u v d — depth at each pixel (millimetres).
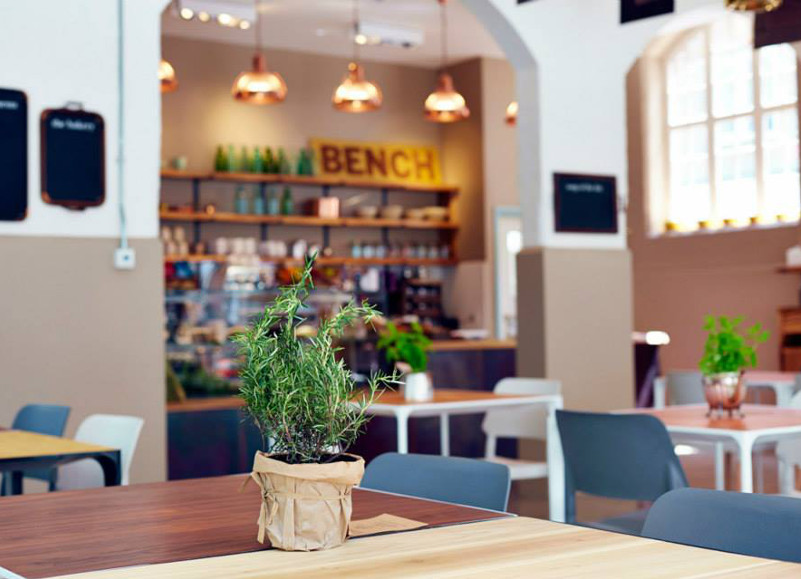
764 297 10406
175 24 9750
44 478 3912
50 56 4852
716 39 10953
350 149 11062
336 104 8117
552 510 4008
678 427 3703
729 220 10891
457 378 8406
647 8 6215
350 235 11172
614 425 3471
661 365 11375
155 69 5098
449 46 10664
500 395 5117
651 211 11539
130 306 5004
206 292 8352
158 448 5059
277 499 1512
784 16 6016
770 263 10359
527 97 6574
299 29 10008
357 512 1847
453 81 11492
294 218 10523
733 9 5520
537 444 6672
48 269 4812
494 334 11141
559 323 6508
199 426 5902
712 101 11016
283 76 10750
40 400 4777
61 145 4848
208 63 10336
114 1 5008
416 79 11539
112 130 4992
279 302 1602
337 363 1588
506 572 1343
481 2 6383
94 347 4910
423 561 1418
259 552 1494
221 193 10430
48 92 4844
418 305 11289
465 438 7559
